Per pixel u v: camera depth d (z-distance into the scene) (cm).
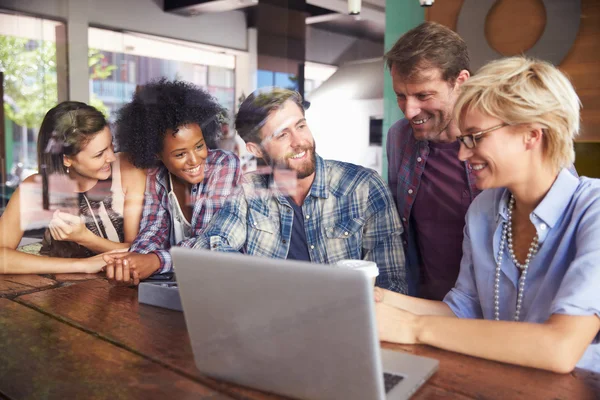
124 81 223
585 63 178
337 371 71
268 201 170
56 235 193
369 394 70
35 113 220
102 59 228
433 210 161
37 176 196
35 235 193
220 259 74
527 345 85
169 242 186
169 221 186
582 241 93
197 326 82
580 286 88
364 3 204
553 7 181
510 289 110
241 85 227
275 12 222
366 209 164
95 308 122
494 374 83
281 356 75
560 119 94
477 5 191
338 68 209
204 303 79
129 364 91
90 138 189
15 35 228
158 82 203
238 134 184
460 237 157
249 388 81
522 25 185
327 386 73
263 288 72
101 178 192
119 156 190
